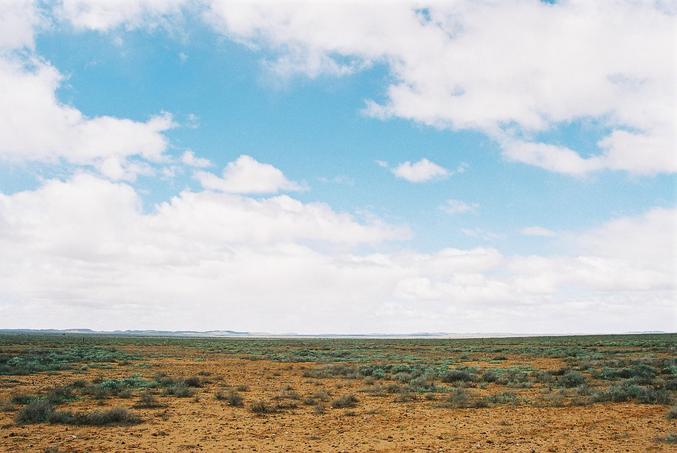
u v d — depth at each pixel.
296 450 14.38
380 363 48.94
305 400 23.39
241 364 47.88
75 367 41.56
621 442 15.06
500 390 27.48
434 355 62.78
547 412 20.30
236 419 19.12
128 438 15.76
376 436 16.19
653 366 40.09
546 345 85.88
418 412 20.59
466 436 16.08
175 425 17.91
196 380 30.03
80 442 15.13
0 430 16.66
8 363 43.59
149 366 44.03
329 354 66.19
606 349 67.50
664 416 19.11
